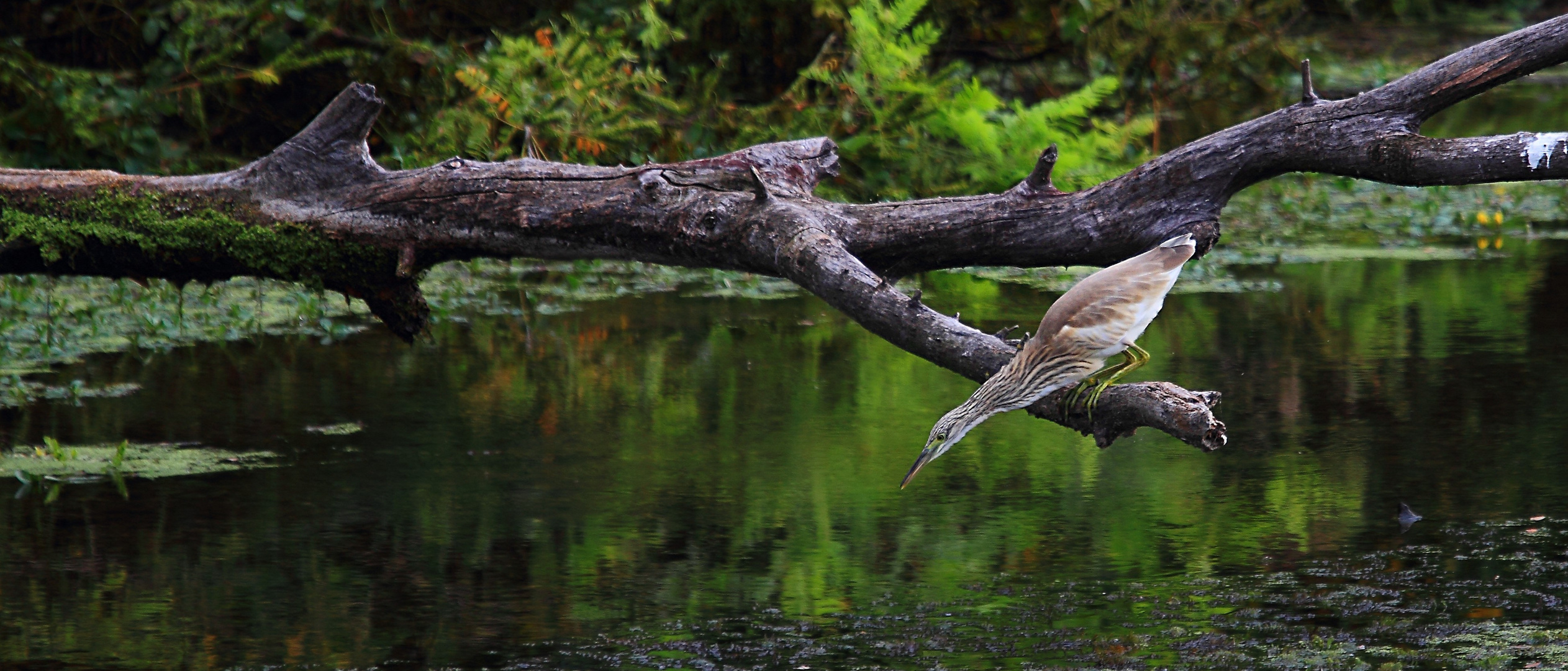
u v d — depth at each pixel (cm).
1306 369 1059
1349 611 640
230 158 1504
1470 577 676
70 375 1057
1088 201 803
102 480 830
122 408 975
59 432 916
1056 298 1299
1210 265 1414
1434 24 3078
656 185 827
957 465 880
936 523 770
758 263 799
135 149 1439
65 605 659
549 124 1420
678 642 620
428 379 1063
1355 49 2738
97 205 877
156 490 815
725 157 856
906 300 712
